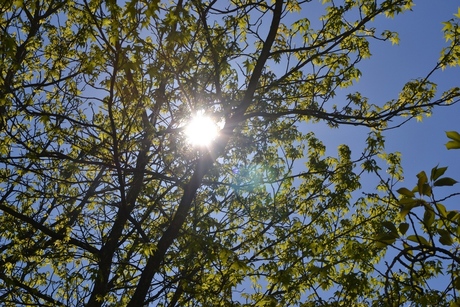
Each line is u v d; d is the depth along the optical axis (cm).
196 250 712
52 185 942
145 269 759
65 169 877
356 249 705
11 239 966
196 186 820
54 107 1012
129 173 807
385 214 977
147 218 940
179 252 758
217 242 714
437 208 276
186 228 877
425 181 275
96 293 816
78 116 981
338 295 764
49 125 891
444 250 263
